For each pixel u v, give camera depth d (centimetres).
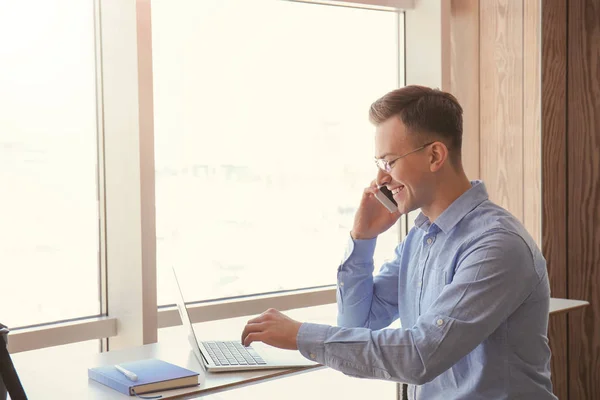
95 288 254
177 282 197
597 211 323
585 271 326
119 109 244
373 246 193
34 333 232
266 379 166
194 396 155
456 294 149
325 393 302
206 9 270
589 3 322
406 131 166
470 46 333
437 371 145
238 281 283
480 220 164
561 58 316
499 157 328
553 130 315
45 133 240
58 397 155
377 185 180
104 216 254
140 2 235
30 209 237
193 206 270
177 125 264
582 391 329
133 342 244
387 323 198
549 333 323
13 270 234
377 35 321
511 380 158
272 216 292
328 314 306
